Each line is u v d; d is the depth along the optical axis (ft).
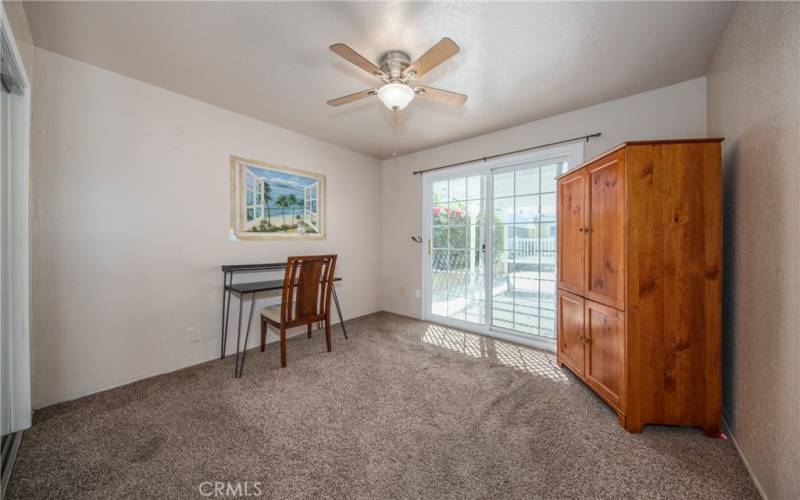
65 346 6.42
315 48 6.15
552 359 8.67
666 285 5.32
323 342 10.08
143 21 5.35
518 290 10.31
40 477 4.34
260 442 5.11
